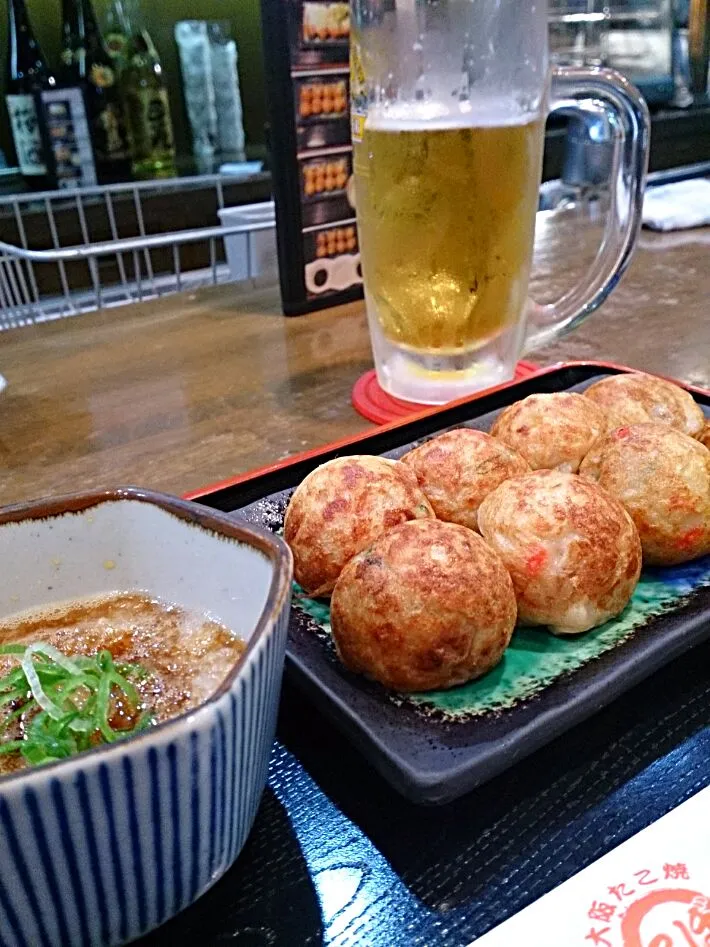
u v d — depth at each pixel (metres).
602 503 0.47
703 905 0.33
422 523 0.45
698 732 0.42
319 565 0.49
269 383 0.88
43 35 1.87
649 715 0.43
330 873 0.36
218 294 1.21
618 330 0.98
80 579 0.43
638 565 0.47
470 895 0.34
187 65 2.02
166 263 1.87
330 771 0.41
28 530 0.41
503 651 0.43
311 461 0.62
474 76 0.70
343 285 1.11
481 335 0.78
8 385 0.90
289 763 0.41
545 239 1.41
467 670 0.41
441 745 0.38
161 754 0.26
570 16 2.17
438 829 0.38
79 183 1.75
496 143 0.68
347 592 0.43
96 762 0.25
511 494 0.49
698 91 2.60
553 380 0.75
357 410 0.80
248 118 2.29
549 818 0.38
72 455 0.73
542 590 0.45
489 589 0.42
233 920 0.34
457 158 0.67
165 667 0.38
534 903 0.34
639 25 2.32
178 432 0.77
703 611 0.47
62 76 1.85
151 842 0.28
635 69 2.37
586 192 1.87
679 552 0.50
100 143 1.83
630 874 0.34
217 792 0.29
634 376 0.65
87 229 1.73
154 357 0.97
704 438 0.58
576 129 1.93
